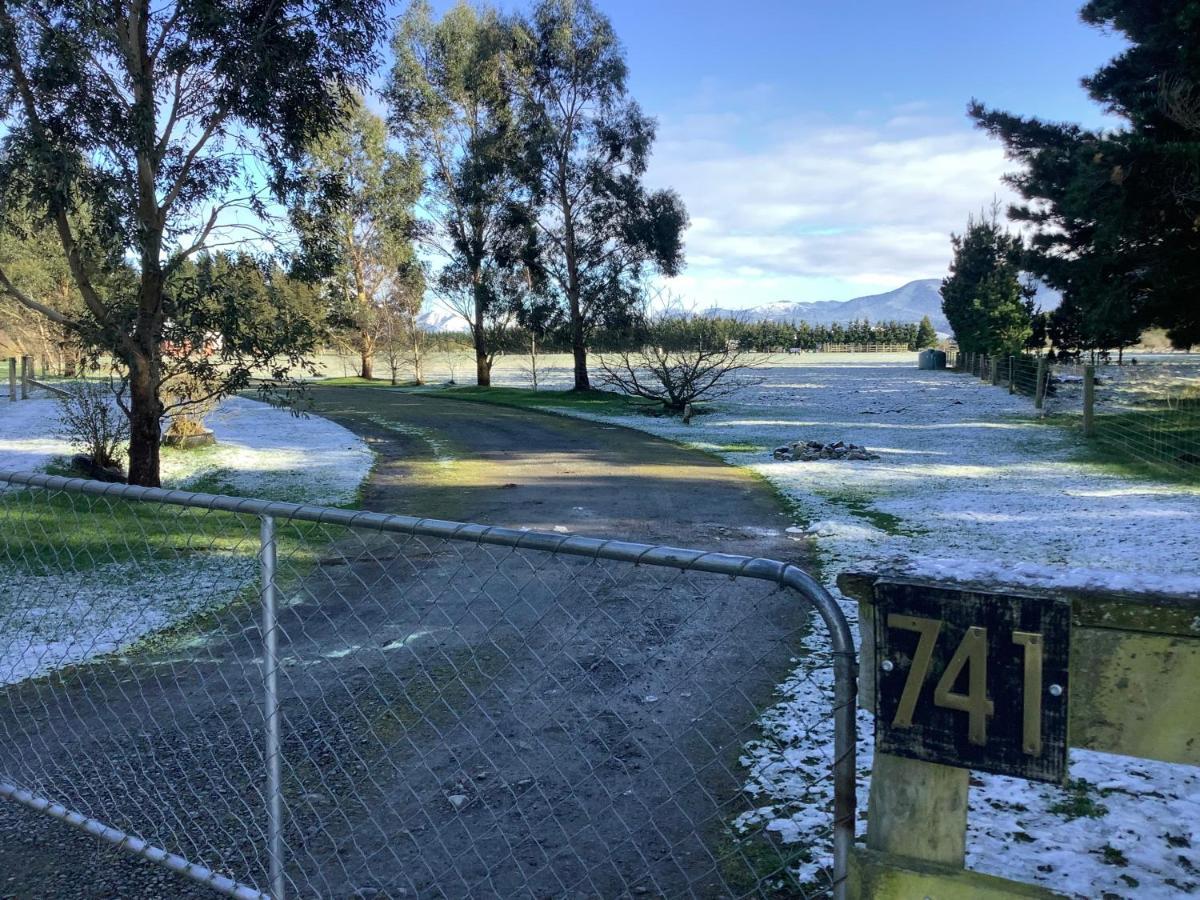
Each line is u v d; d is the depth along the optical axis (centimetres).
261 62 1055
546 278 3728
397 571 775
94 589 709
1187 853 296
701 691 473
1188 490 1148
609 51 3491
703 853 310
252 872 305
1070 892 272
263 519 268
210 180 1145
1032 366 2919
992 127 2128
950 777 161
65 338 1240
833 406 2923
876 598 162
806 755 387
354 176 4650
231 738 420
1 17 923
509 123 3672
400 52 3909
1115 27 1784
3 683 511
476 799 357
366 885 297
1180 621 141
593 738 416
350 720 443
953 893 158
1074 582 151
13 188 1002
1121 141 1502
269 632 266
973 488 1245
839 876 178
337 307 1471
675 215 3503
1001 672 151
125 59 1003
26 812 353
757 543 917
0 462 1374
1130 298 1766
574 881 296
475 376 5653
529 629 594
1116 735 150
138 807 356
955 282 5391
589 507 1169
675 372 3011
